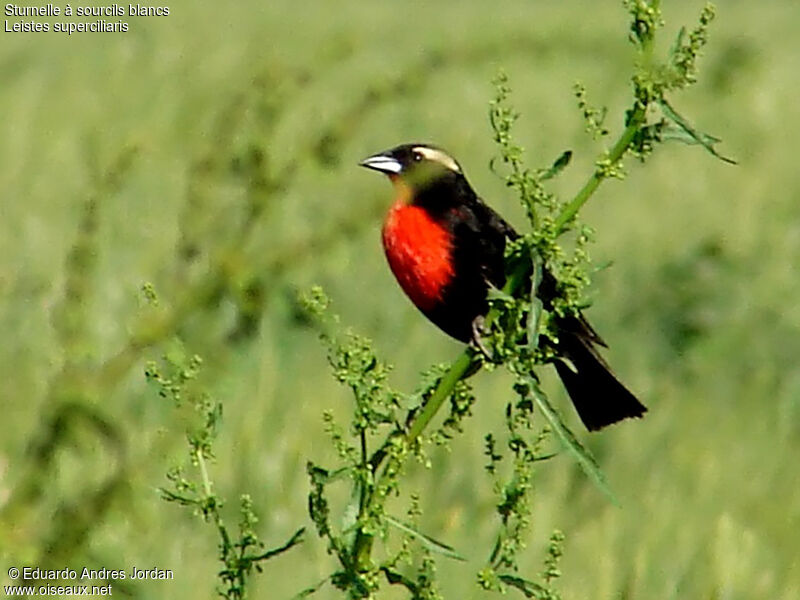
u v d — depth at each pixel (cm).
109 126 2097
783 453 1315
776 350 1493
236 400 1235
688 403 1424
